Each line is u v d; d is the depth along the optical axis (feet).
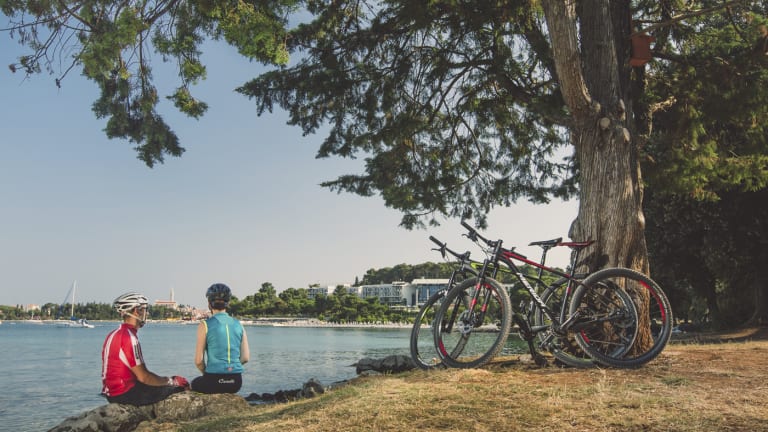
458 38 31.45
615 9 24.71
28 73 21.91
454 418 11.47
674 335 75.20
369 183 35.81
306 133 33.32
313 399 15.47
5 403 45.27
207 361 17.16
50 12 21.66
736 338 55.77
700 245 77.00
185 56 23.59
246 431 11.99
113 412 14.32
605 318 17.21
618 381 14.97
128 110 26.04
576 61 19.48
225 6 19.33
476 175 40.29
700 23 34.55
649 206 74.64
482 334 17.31
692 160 32.99
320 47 30.96
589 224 20.70
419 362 18.51
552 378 15.70
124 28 20.30
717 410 11.38
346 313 623.36
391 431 10.82
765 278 77.51
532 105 24.56
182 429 13.20
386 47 32.50
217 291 17.56
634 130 23.11
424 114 34.68
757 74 29.14
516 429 10.61
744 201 66.18
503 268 17.92
